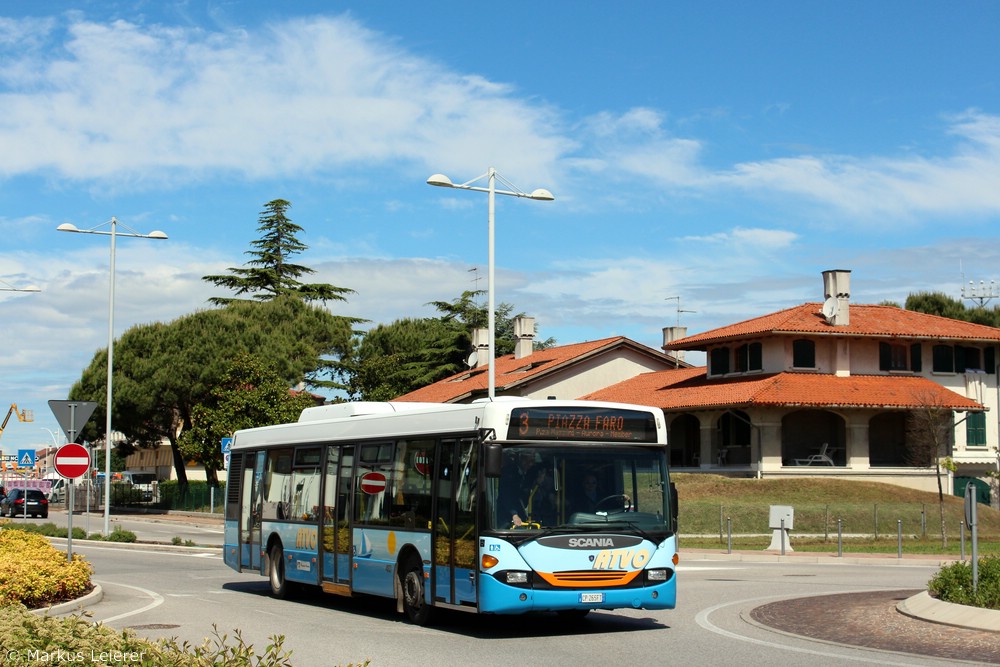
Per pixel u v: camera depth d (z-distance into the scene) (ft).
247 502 72.02
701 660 41.42
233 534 73.67
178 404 215.92
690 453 189.16
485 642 46.91
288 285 266.57
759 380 168.14
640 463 50.03
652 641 46.93
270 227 273.33
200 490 210.18
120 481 309.01
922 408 159.63
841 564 99.19
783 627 51.08
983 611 48.26
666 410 175.52
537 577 46.91
